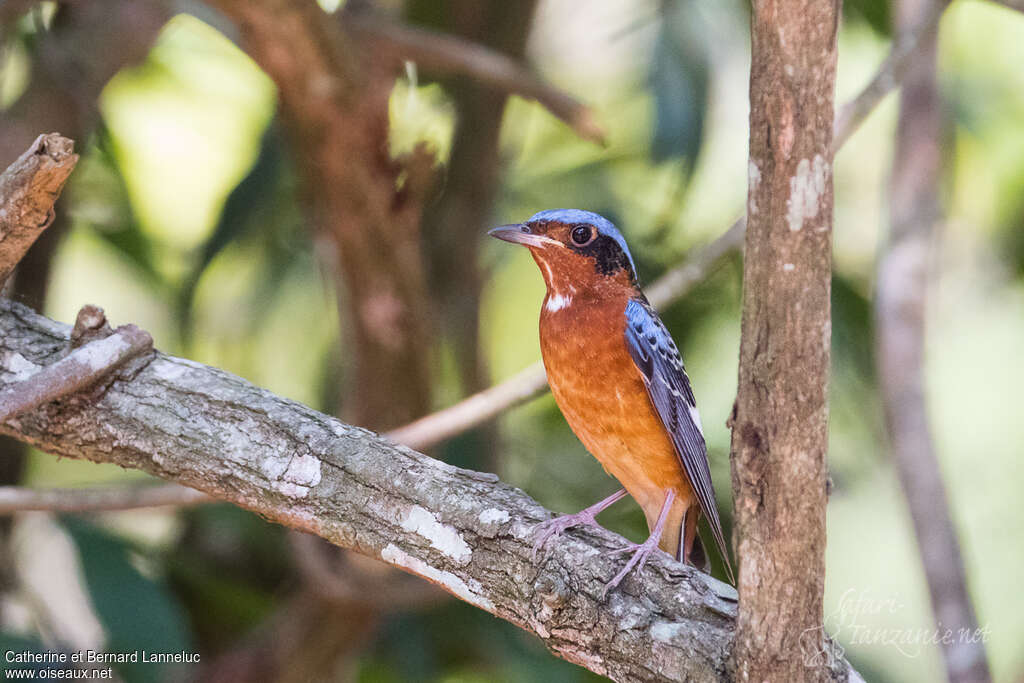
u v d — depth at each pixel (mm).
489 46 12875
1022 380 15930
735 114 13688
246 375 13258
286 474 6953
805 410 5262
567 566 6402
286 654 11500
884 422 10797
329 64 8633
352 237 9555
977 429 15891
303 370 13445
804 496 5383
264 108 13859
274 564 13141
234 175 13789
